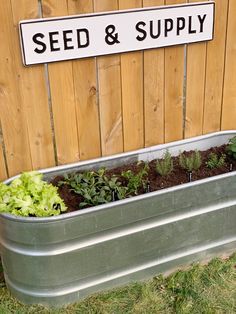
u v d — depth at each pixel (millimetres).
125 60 2053
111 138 2211
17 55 1871
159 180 2158
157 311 1979
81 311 1977
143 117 2229
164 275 2152
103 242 1918
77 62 1972
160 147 2316
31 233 1792
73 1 1850
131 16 1943
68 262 1894
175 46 2121
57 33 1858
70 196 2049
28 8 1803
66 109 2055
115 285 2064
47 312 1971
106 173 2203
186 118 2336
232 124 2469
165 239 2061
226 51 2252
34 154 2100
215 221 2143
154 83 2168
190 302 2010
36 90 1966
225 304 2016
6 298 2037
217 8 2125
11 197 1857
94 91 2066
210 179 2018
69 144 2139
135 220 1936
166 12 1998
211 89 2318
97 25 1903
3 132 2002
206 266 2205
